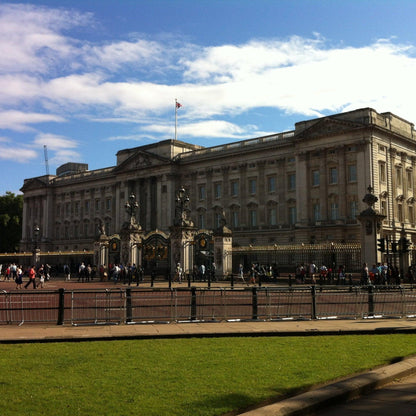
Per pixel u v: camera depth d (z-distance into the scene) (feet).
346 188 272.51
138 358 49.34
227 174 343.67
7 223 483.51
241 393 35.81
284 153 314.96
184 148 382.01
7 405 33.17
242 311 82.64
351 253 167.22
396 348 53.47
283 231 308.60
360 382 38.65
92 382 39.34
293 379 39.88
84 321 76.69
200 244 189.98
